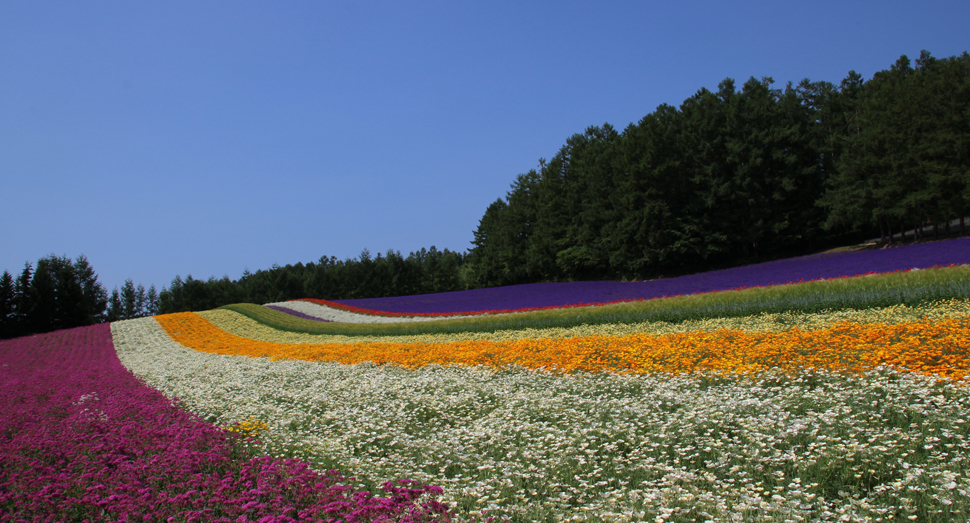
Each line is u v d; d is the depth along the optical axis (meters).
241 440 7.48
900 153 39.31
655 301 21.80
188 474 5.86
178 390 13.42
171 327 39.34
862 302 15.23
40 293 55.53
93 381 16.45
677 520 4.39
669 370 10.34
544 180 72.00
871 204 41.41
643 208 51.00
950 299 13.74
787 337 11.48
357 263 94.12
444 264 96.88
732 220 50.62
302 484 5.19
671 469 5.37
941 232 41.34
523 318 22.67
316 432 8.34
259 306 46.41
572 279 65.19
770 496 4.79
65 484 5.87
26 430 9.05
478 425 7.80
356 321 34.66
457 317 31.14
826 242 51.12
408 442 7.25
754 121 51.28
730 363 9.60
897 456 5.05
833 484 4.82
